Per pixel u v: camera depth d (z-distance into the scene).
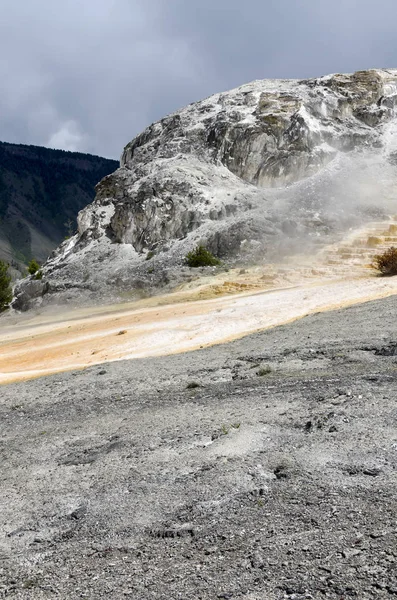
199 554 2.87
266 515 3.19
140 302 27.09
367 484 3.37
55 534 3.47
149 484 4.05
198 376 8.35
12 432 6.68
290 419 5.12
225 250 32.81
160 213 37.72
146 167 45.69
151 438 5.27
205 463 4.29
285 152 41.66
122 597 2.57
